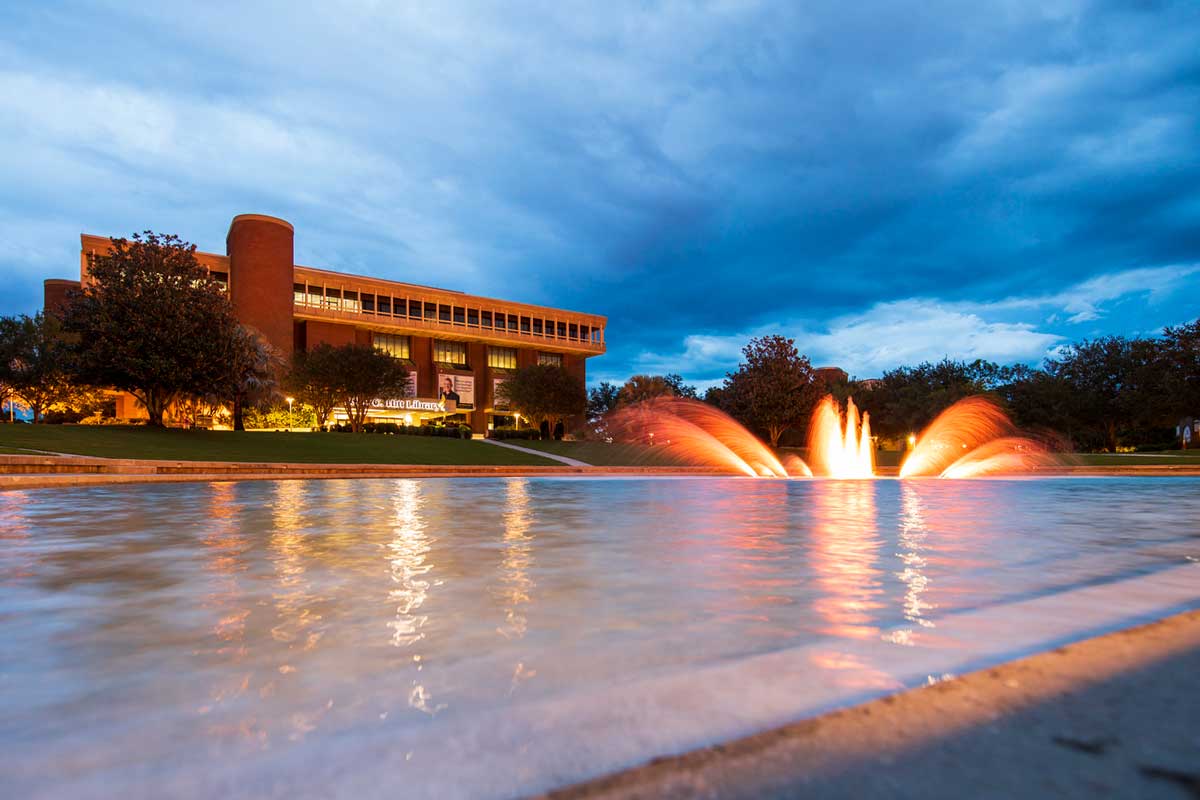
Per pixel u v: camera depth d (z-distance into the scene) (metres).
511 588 3.04
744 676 1.60
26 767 1.25
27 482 11.72
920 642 1.88
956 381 52.31
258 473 17.34
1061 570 3.51
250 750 1.31
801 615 2.48
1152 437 54.72
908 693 1.45
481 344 73.81
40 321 45.66
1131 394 42.12
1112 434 47.59
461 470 21.12
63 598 2.87
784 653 1.80
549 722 1.35
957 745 1.16
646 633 2.22
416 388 68.25
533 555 4.10
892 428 50.91
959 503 9.01
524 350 76.75
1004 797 0.95
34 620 2.48
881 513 7.25
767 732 1.26
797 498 9.99
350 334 64.62
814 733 1.24
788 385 39.03
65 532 5.45
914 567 3.61
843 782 1.02
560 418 58.94
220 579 3.30
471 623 2.39
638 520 6.43
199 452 23.97
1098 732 1.21
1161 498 10.14
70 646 2.13
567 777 1.10
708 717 1.35
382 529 5.64
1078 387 47.25
